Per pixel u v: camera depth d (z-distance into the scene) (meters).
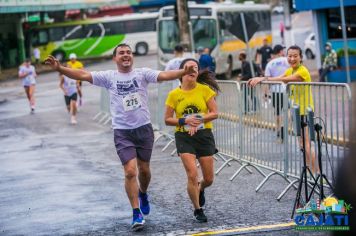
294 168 14.69
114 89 12.44
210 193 15.41
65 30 90.31
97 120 33.72
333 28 44.53
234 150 17.83
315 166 13.45
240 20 29.55
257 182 16.55
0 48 85.81
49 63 12.23
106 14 111.69
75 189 16.59
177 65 23.23
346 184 4.73
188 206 14.12
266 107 15.85
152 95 26.80
